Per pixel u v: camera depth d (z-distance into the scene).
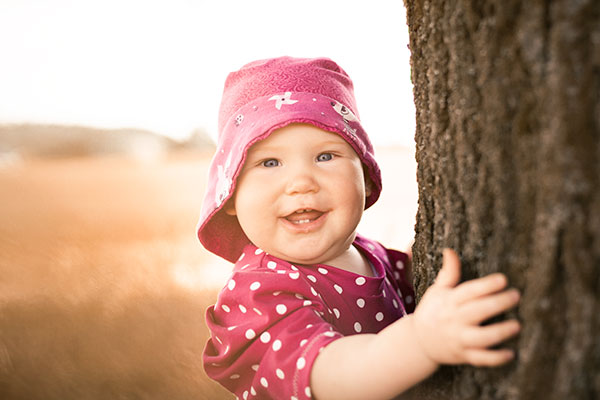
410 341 1.34
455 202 1.43
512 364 1.26
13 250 7.25
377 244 2.20
